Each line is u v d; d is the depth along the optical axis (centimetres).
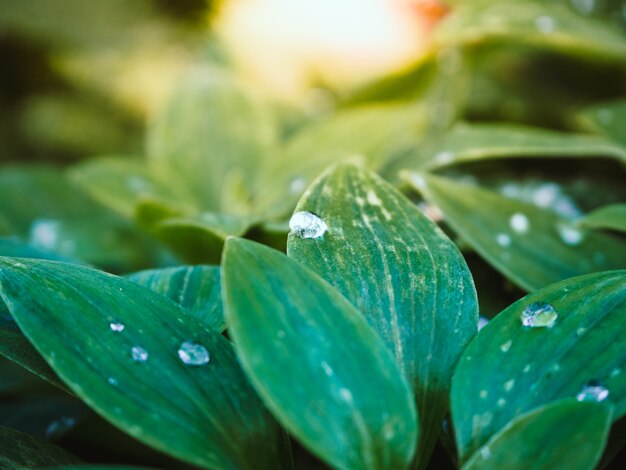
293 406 25
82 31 79
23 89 81
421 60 52
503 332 28
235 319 26
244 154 45
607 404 25
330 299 27
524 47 50
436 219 39
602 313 28
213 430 26
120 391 26
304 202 30
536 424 26
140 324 28
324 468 36
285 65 64
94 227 43
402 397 26
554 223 36
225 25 68
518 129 41
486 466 26
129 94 78
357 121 44
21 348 29
